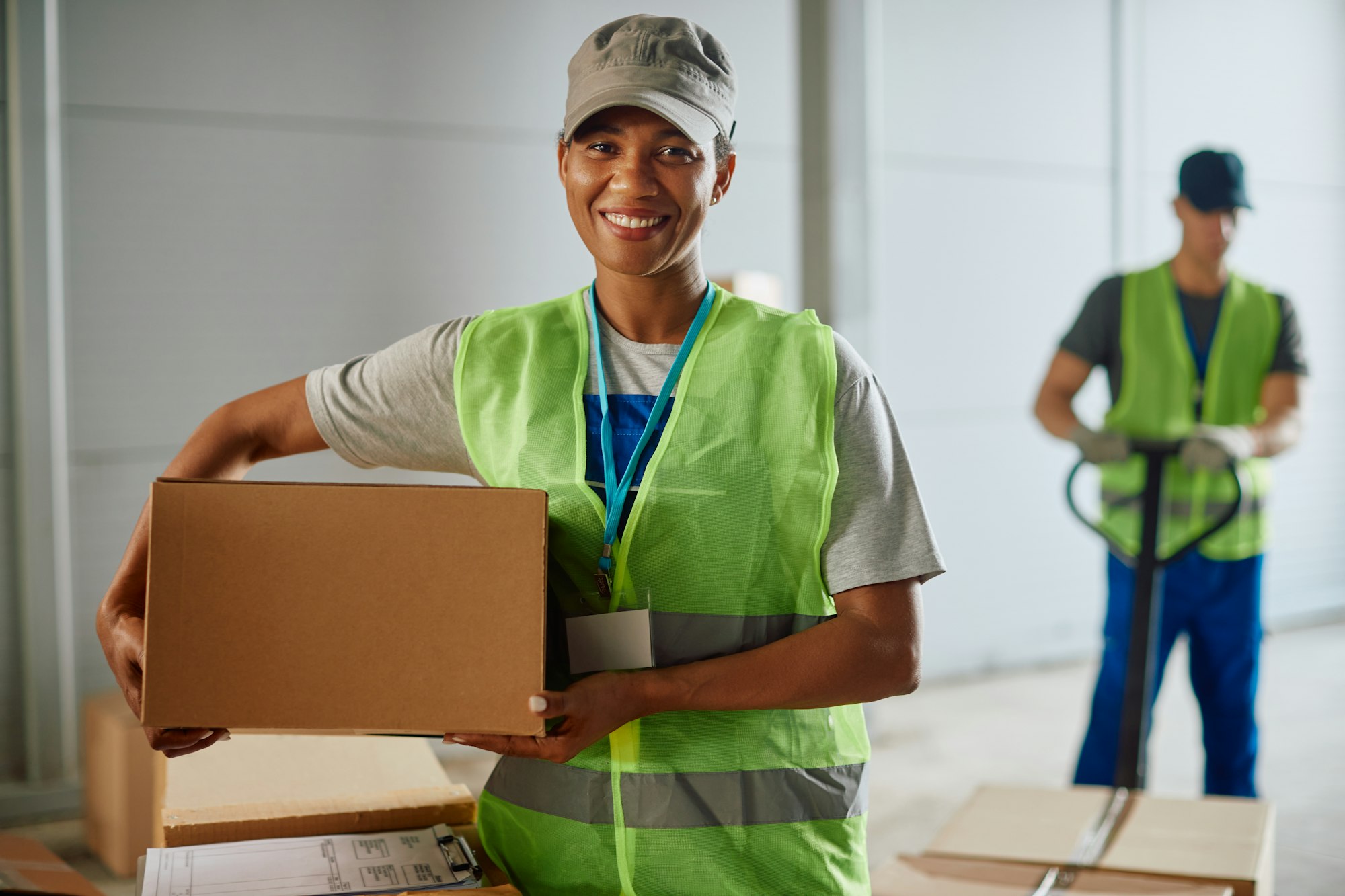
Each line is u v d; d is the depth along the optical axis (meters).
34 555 3.23
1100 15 4.97
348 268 3.59
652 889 1.06
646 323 1.11
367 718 0.97
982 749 3.88
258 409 1.18
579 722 0.95
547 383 1.09
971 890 1.61
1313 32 5.62
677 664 1.05
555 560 1.07
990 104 4.74
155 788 2.30
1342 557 5.82
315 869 1.18
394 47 3.60
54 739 3.28
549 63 3.81
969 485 4.79
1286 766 3.68
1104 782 2.74
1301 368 2.85
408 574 0.97
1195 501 2.75
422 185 3.66
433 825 1.32
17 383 3.20
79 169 3.25
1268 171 5.53
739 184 4.15
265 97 3.45
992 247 4.79
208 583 0.97
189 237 3.39
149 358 3.37
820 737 1.10
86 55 3.24
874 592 1.05
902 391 4.61
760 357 1.07
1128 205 5.08
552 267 3.85
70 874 1.20
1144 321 2.83
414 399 1.14
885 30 4.46
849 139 3.75
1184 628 2.80
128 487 3.38
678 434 1.05
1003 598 4.90
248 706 0.97
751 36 4.14
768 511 1.05
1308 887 2.75
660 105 0.99
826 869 1.09
